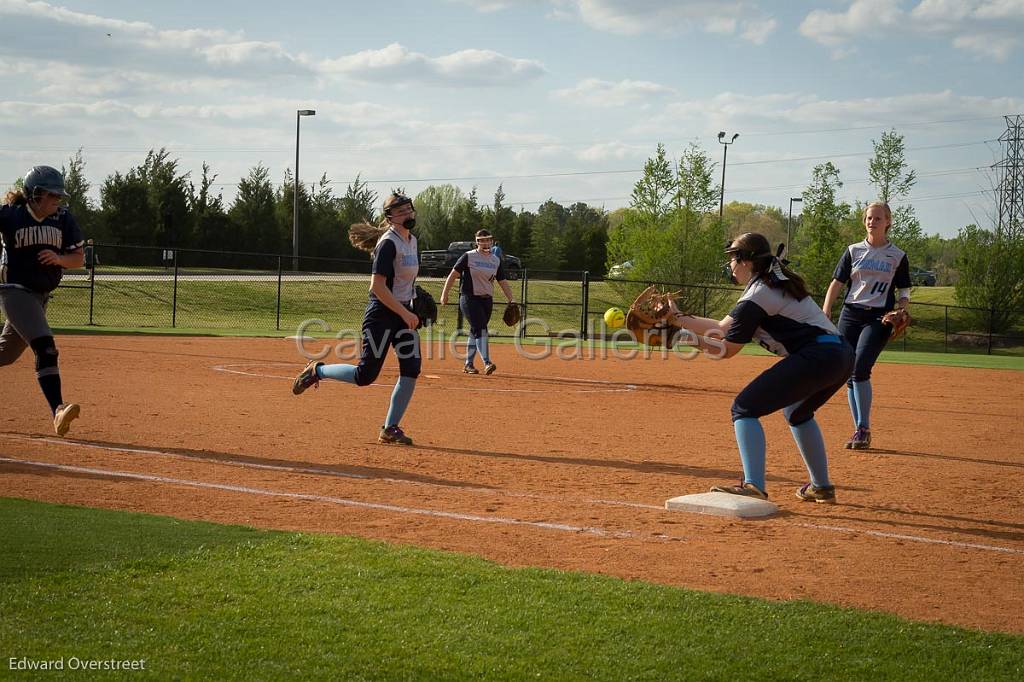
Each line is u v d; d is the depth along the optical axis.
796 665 3.48
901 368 18.64
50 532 4.81
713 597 4.19
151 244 51.19
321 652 3.47
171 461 7.03
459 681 3.28
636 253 35.22
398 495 6.21
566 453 8.06
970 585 4.60
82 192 53.38
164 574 4.21
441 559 4.61
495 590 4.18
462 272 14.65
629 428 9.62
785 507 6.24
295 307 31.92
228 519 5.41
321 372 8.46
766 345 6.26
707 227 35.94
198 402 10.37
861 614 4.02
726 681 3.34
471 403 11.26
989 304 38.56
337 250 56.88
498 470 7.20
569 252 63.19
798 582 4.57
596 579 4.39
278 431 8.62
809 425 6.37
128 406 9.79
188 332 22.28
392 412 8.22
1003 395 13.62
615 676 3.35
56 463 6.76
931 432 9.84
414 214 8.13
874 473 7.51
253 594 4.02
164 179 52.91
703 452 8.27
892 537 5.48
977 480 7.29
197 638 3.55
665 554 4.99
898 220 39.88
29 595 3.88
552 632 3.72
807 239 40.25
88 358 14.98
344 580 4.23
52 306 28.50
